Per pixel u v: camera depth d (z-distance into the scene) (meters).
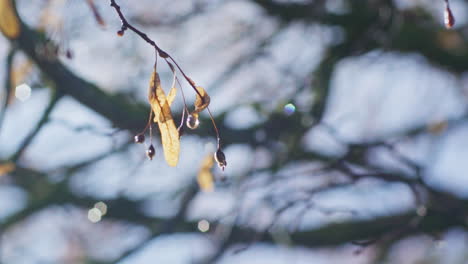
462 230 5.45
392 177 4.68
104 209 6.22
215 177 4.35
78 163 6.18
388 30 5.39
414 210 5.84
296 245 6.27
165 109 2.29
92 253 7.02
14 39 4.20
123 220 6.38
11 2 3.13
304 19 5.66
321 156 5.44
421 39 5.56
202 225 5.41
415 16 5.61
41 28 4.02
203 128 5.29
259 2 5.76
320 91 5.29
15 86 4.69
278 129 5.31
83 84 4.87
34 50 4.29
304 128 5.24
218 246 5.11
